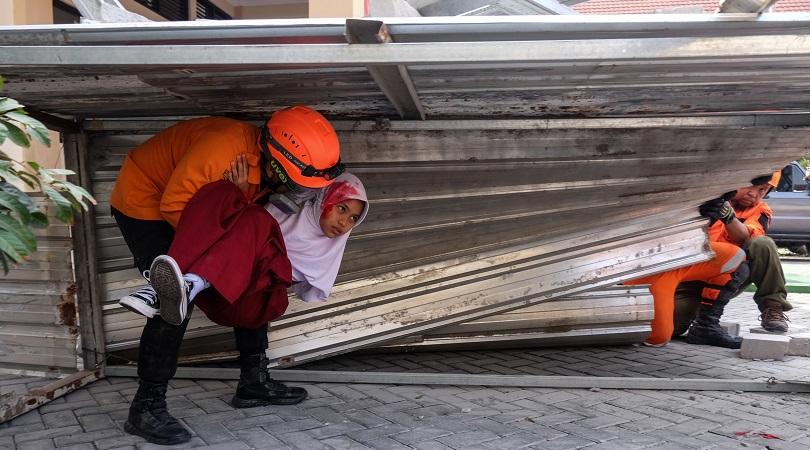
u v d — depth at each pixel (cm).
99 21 405
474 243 377
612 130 350
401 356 423
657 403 328
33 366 371
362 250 365
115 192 303
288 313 368
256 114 347
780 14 202
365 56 213
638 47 211
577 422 298
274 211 308
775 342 420
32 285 363
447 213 365
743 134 355
